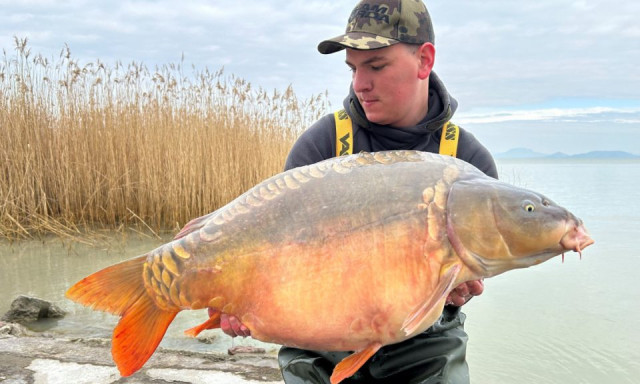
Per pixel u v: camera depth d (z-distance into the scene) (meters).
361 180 1.64
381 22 2.06
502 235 1.58
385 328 1.58
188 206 8.00
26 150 7.77
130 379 3.13
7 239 7.12
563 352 3.81
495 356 3.75
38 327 4.25
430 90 2.31
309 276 1.60
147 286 1.71
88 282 1.71
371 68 2.09
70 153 8.12
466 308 4.81
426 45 2.13
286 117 9.31
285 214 1.64
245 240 1.64
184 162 8.05
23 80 7.82
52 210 7.88
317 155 2.30
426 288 1.57
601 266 6.20
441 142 2.28
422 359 2.07
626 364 3.58
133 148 8.30
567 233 1.59
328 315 1.60
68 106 8.12
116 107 8.38
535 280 5.67
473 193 1.59
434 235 1.57
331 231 1.60
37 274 5.65
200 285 1.67
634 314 4.55
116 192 8.03
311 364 2.07
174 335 4.14
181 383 3.10
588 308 4.73
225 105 8.66
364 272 1.57
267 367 3.34
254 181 8.55
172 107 8.53
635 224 9.37
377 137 2.27
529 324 4.38
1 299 4.87
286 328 1.63
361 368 2.14
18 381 3.08
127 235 7.49
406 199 1.60
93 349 3.59
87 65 8.07
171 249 1.69
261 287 1.63
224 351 3.84
